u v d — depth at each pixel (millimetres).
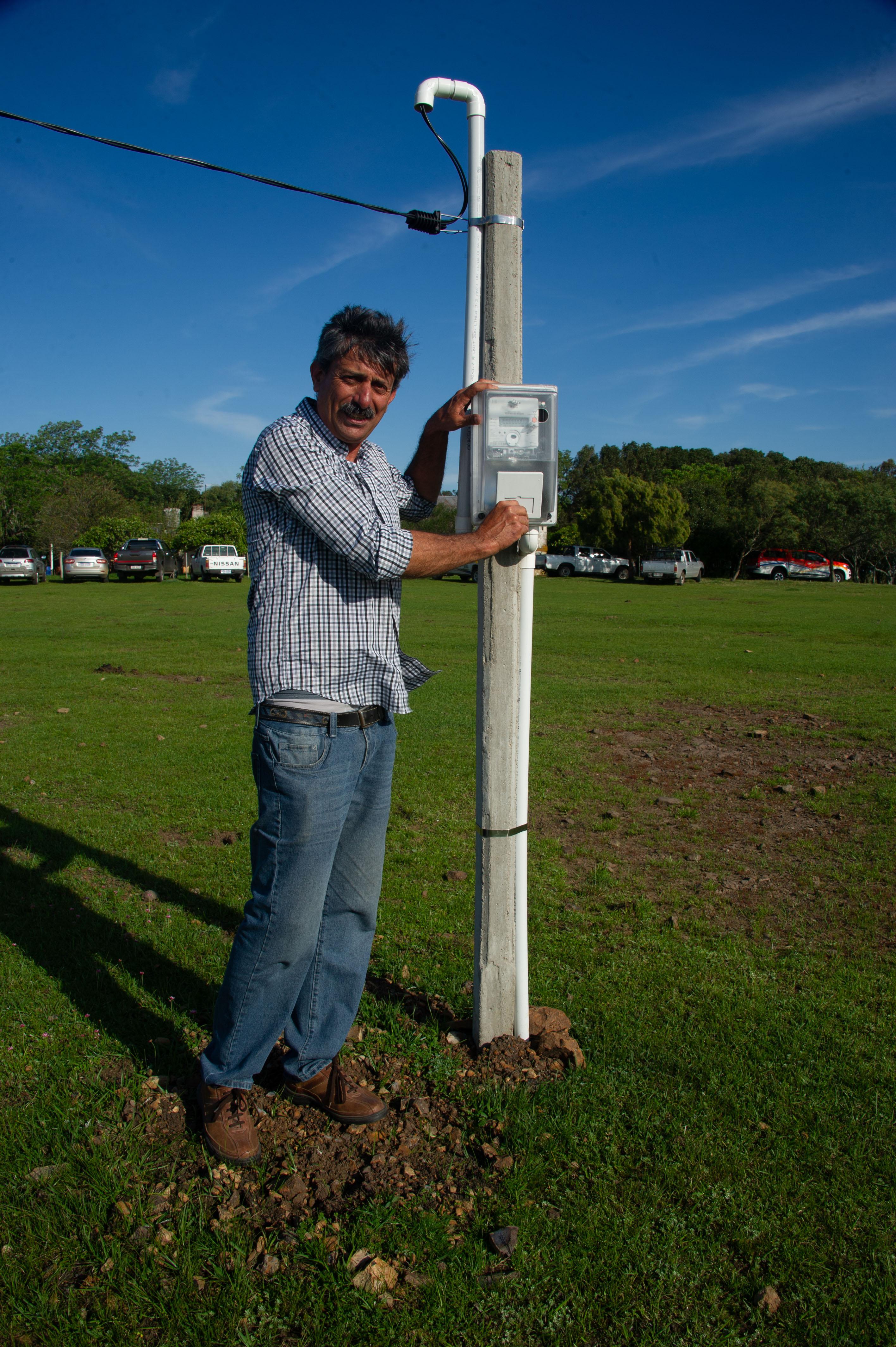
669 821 5062
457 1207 2029
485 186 2395
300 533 2035
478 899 2561
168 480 93562
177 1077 2529
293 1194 2059
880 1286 1838
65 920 3605
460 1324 1737
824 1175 2152
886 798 5430
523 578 2389
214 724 7535
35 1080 2502
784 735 7305
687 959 3332
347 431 2129
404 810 5164
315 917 2115
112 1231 1956
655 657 12203
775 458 84625
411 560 2010
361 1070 2564
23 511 50844
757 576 39406
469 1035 2732
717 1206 2047
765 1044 2725
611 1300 1795
